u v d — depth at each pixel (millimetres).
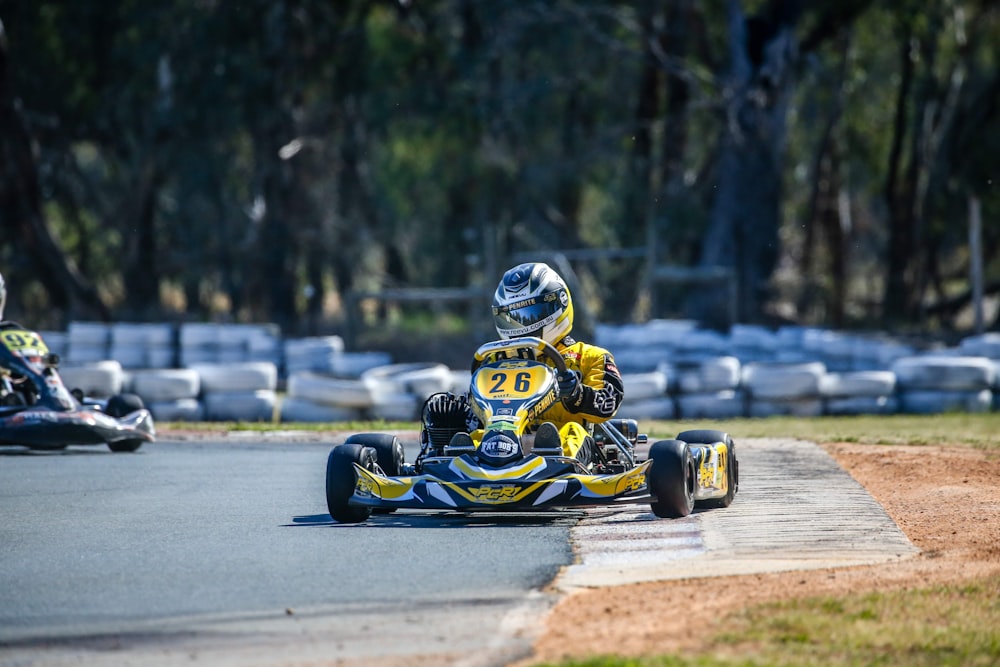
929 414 75688
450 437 35594
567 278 130000
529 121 148500
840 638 20750
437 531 32469
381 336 151250
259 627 22469
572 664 19078
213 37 150000
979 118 159875
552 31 145375
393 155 173625
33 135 147625
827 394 75375
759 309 133250
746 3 156750
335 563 28141
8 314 148125
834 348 95125
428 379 72125
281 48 153000
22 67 150000
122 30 153000
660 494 32688
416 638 21500
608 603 23766
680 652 19984
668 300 154375
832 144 170125
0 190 135625
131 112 158750
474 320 138625
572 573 26672
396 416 71000
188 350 103688
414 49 150500
